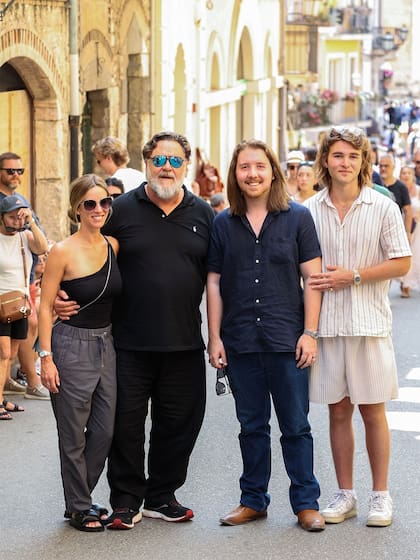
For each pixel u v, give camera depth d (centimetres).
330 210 745
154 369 748
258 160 727
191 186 2173
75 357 736
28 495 826
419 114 5638
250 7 3097
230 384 756
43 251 1077
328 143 739
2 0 1451
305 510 745
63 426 741
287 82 3694
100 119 1889
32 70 1580
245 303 739
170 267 733
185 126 2439
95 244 735
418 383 1187
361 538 732
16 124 1595
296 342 739
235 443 962
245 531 744
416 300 1769
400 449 933
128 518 747
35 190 1652
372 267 739
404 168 1825
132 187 1242
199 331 751
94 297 731
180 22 2322
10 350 1060
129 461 750
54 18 1606
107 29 1847
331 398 750
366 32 5338
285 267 737
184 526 755
